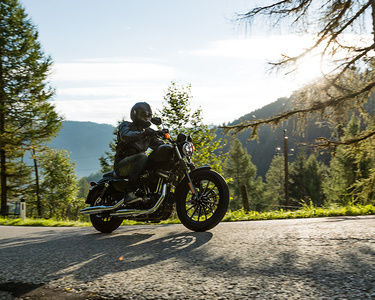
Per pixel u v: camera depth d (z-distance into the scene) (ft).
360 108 29.96
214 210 12.46
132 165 13.83
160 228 14.28
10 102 69.41
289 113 31.76
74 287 5.94
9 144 70.44
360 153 32.86
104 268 7.13
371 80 29.48
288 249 7.55
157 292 5.38
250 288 5.22
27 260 8.54
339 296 4.66
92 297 5.39
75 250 9.61
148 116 14.42
